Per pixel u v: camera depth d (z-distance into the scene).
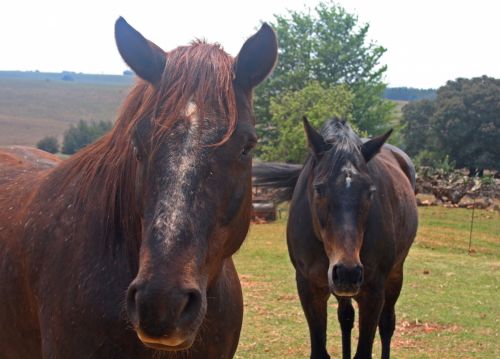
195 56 2.09
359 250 4.44
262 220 17.62
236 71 2.23
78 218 2.46
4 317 2.69
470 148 44.66
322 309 5.16
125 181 2.34
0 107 59.50
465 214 21.34
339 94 26.22
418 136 49.72
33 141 42.72
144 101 2.14
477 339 6.55
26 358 2.67
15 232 2.68
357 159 4.64
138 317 1.72
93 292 2.28
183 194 1.86
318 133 4.90
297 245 5.17
